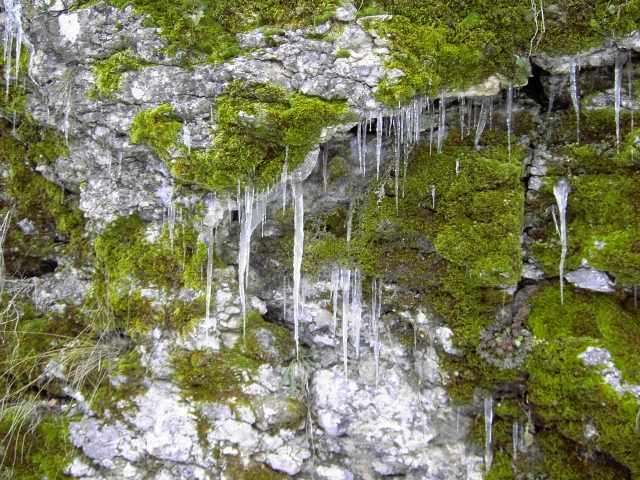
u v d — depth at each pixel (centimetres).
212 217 322
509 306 309
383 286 334
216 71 287
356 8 283
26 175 368
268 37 284
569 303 298
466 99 309
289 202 336
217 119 291
